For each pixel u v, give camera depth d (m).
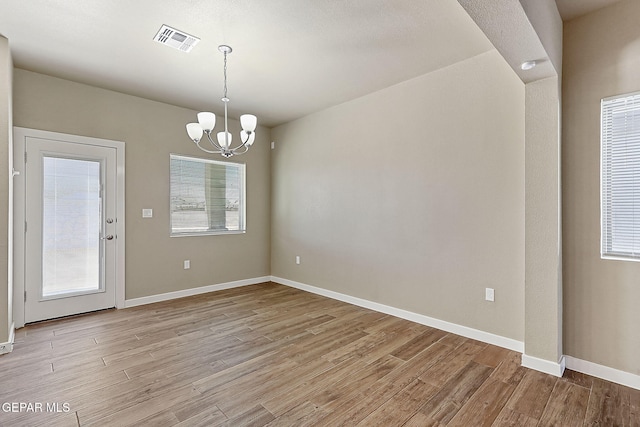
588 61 2.33
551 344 2.34
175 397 2.04
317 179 4.56
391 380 2.25
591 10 2.30
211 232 4.72
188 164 4.51
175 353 2.65
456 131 3.07
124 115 3.87
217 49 2.79
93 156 3.65
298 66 3.12
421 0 2.15
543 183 2.37
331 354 2.65
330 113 4.35
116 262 3.82
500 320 2.80
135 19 2.35
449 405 1.98
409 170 3.45
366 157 3.90
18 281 3.17
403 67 3.14
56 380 2.22
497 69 2.80
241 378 2.27
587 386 2.18
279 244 5.25
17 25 2.43
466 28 2.47
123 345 2.80
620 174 2.24
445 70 3.14
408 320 3.46
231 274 4.92
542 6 1.88
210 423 1.79
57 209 3.42
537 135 2.39
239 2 2.16
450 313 3.13
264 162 5.34
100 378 2.25
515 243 2.71
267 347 2.78
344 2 2.16
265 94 3.87
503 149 2.77
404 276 3.51
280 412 1.90
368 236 3.88
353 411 1.92
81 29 2.49
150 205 4.09
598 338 2.30
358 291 4.00
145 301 4.05
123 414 1.86
